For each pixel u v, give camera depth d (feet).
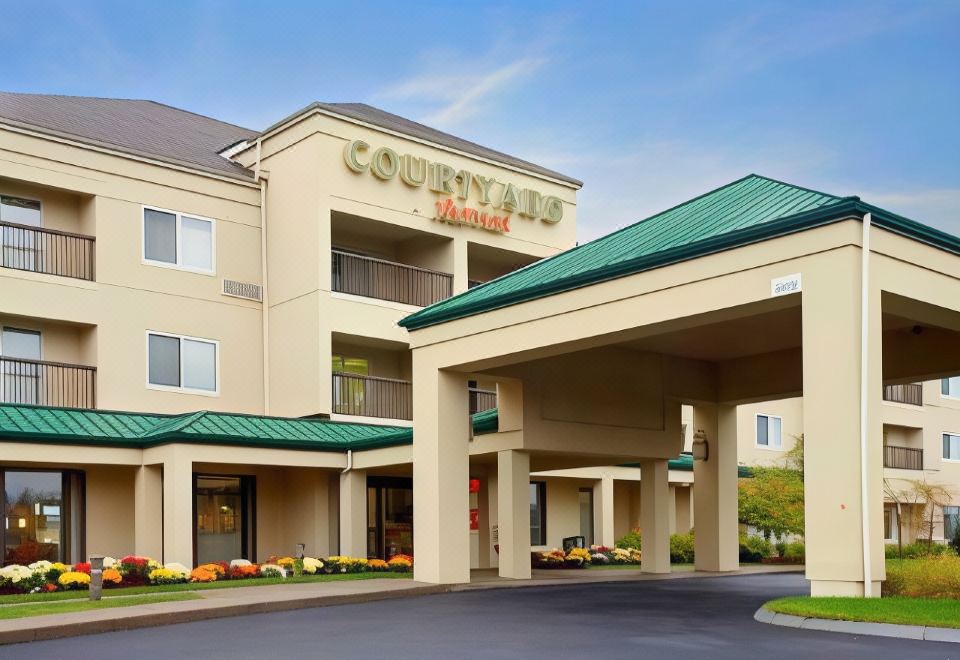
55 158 78.59
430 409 64.03
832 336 42.32
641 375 73.87
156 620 44.09
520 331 57.72
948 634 34.88
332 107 87.40
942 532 156.56
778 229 44.39
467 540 63.93
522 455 68.69
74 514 71.31
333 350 91.20
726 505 80.18
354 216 88.28
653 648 35.60
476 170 97.50
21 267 77.15
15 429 65.21
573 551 90.22
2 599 51.60
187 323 84.53
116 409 79.51
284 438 74.43
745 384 76.54
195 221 86.28
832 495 41.91
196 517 78.28
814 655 32.65
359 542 78.13
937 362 63.46
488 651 35.53
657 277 49.83
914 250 45.24
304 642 38.27
